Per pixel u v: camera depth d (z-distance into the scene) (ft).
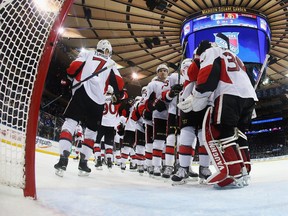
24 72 6.44
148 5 45.19
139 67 65.16
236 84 10.00
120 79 14.07
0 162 6.28
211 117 9.98
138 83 74.08
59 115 65.00
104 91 13.42
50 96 63.57
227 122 9.64
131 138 23.71
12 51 6.49
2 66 6.45
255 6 46.96
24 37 6.53
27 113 6.22
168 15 49.34
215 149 9.78
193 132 11.97
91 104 12.87
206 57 10.01
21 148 6.24
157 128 17.72
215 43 11.03
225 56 10.21
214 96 10.06
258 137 87.15
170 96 14.93
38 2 6.56
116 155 28.96
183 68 13.56
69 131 12.13
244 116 10.91
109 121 21.33
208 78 9.71
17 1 6.48
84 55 13.07
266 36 48.85
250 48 46.50
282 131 83.87
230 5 46.57
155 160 17.66
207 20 47.16
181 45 51.90
